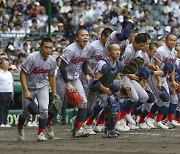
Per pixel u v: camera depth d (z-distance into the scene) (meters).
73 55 29.83
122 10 61.41
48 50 28.23
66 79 29.64
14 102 43.84
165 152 22.53
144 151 22.95
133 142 26.92
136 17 63.56
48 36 48.56
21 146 25.62
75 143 26.80
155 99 36.53
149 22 63.41
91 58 32.97
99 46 32.88
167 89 36.69
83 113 29.89
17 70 46.72
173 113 38.00
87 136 30.23
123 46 33.25
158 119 37.06
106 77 29.25
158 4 66.38
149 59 36.19
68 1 61.38
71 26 58.41
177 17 66.12
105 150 23.45
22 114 29.08
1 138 31.72
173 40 36.34
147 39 34.53
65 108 43.41
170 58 36.56
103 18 61.50
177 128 37.44
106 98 30.05
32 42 53.22
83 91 30.25
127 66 33.75
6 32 54.38
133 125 36.53
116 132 29.98
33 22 57.00
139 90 35.00
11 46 51.50
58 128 39.00
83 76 32.03
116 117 29.58
